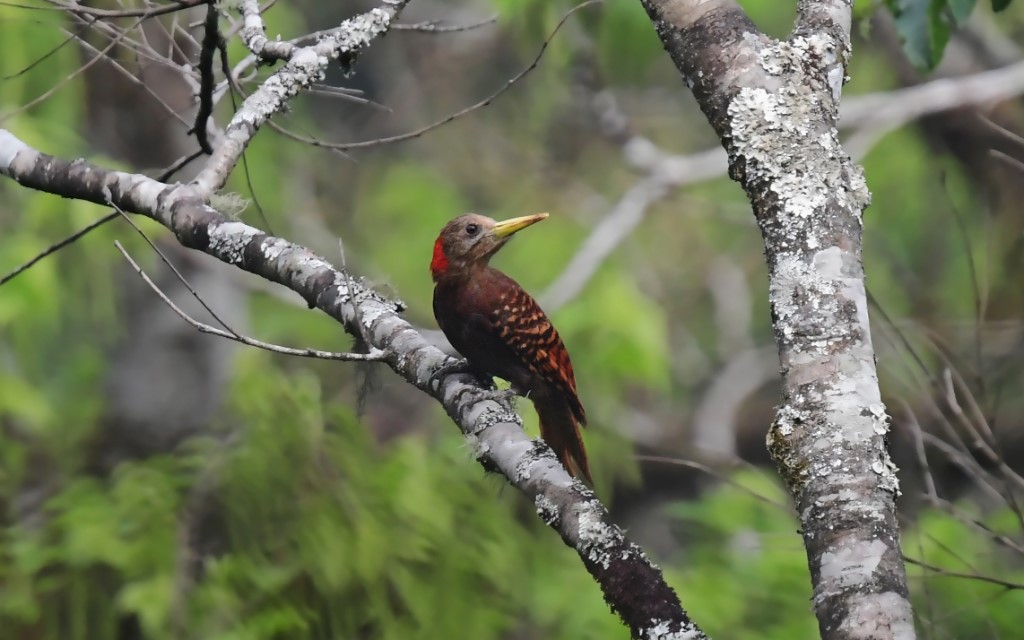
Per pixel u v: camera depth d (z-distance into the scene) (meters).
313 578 10.78
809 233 5.31
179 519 11.00
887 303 15.11
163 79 13.15
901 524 9.86
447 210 17.52
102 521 10.98
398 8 7.59
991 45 16.34
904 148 16.11
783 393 4.98
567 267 16.08
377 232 17.56
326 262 7.09
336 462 11.38
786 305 5.14
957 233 15.18
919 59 8.88
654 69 19.02
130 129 13.32
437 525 11.23
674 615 5.09
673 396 18.52
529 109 17.62
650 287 18.44
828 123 5.65
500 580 11.20
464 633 10.90
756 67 5.77
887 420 4.79
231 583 10.63
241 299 14.28
